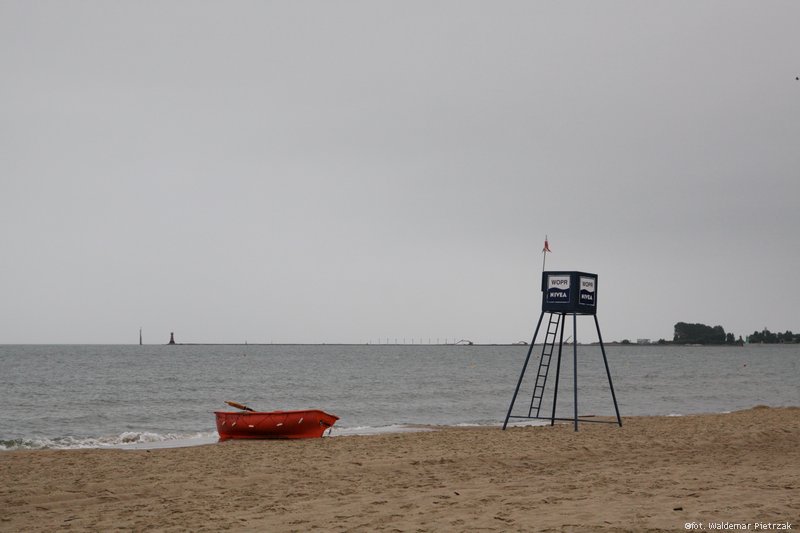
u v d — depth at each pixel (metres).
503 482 14.21
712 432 23.56
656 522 9.54
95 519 11.30
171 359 141.38
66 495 13.48
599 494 12.18
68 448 23.23
